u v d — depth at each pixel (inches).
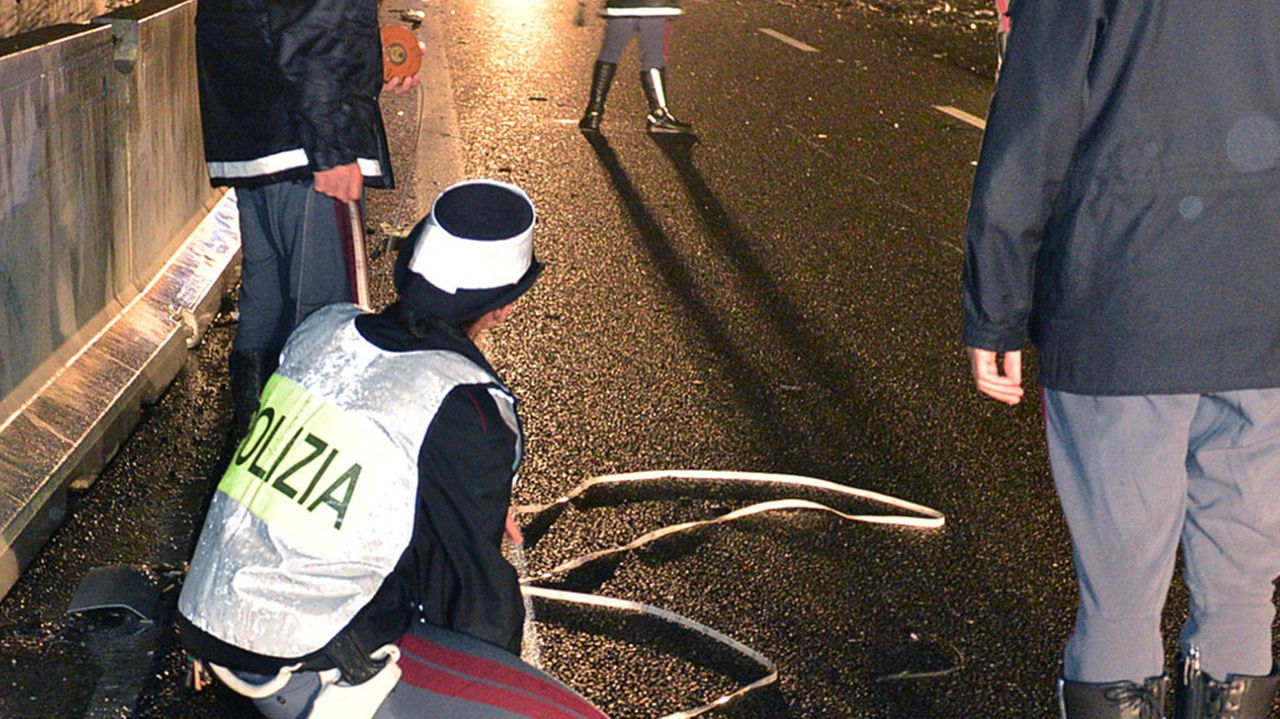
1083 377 102.9
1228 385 100.2
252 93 150.9
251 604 89.5
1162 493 103.7
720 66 470.6
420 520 93.8
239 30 150.4
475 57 458.9
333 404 91.8
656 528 164.2
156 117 211.3
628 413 197.8
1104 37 97.0
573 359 216.7
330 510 89.6
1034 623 148.8
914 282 264.1
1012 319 104.7
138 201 201.8
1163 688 107.7
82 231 176.9
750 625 145.6
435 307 94.7
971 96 447.8
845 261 274.7
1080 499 106.1
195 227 235.3
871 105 424.5
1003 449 192.9
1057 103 97.1
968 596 153.4
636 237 281.9
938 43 553.0
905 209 314.7
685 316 238.8
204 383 200.1
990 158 99.9
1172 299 98.8
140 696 129.0
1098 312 101.0
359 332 95.0
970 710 133.2
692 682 134.7
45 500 150.2
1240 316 99.1
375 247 260.2
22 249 156.7
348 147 149.0
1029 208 100.1
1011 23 100.3
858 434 195.3
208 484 170.6
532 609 144.6
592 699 131.0
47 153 163.9
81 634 137.7
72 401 165.6
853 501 174.2
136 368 184.5
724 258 272.1
